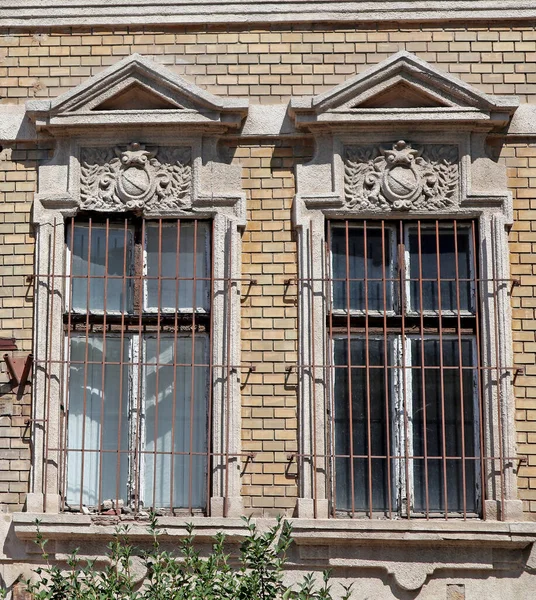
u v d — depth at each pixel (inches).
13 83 524.7
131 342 506.0
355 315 503.2
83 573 480.1
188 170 513.3
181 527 478.3
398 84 510.9
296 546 480.7
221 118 512.1
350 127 511.8
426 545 478.3
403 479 493.4
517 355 497.7
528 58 523.5
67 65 526.3
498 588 478.0
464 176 509.7
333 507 489.4
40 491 486.6
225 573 449.1
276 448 491.2
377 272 509.0
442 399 499.5
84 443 492.7
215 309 500.1
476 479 492.7
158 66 512.1
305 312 498.9
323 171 511.8
